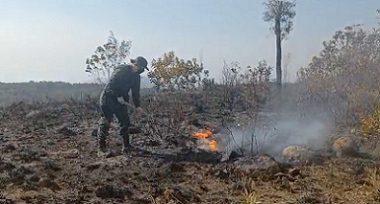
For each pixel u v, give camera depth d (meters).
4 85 29.61
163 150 8.97
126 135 8.87
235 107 12.28
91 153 8.85
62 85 28.23
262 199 6.15
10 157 8.35
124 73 8.84
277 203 5.96
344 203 5.96
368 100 9.53
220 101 13.57
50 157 8.46
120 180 6.88
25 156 8.33
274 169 7.12
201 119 11.82
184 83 13.78
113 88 8.80
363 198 6.12
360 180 6.77
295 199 6.11
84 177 7.04
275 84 15.23
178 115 10.84
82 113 13.76
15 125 12.45
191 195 6.27
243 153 8.25
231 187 6.57
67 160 8.26
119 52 16.39
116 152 8.70
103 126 8.86
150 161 7.89
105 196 6.25
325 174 7.04
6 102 21.31
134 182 6.85
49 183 6.73
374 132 8.33
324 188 6.55
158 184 6.75
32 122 12.73
